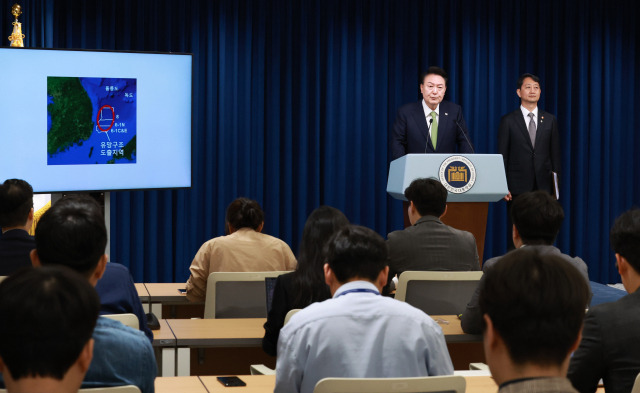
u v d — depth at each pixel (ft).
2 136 16.84
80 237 5.69
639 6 25.81
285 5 23.27
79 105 17.42
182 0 22.43
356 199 24.06
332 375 6.15
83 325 3.32
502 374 3.30
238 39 22.90
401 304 6.40
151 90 18.13
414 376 6.19
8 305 3.25
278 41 23.20
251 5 22.86
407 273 10.50
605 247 26.04
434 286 10.67
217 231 23.06
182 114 18.58
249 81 22.89
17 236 9.32
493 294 3.29
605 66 25.53
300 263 8.96
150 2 22.27
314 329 6.21
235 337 9.44
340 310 6.28
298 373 6.25
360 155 24.04
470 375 7.98
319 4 23.40
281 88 23.56
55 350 3.24
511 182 21.66
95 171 17.69
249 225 12.37
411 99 24.36
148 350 5.56
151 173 18.31
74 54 17.28
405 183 15.74
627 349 6.08
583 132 25.54
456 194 15.92
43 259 5.74
